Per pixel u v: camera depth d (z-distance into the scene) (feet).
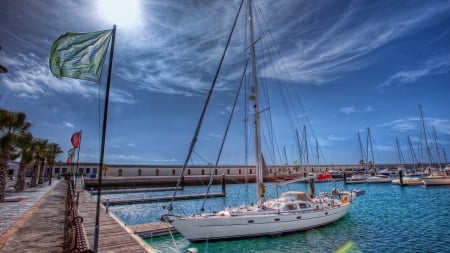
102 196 149.89
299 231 58.59
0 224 43.32
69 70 21.75
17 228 40.63
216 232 51.11
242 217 52.80
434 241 53.01
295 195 65.46
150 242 54.13
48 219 48.62
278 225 55.62
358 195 144.25
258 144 63.62
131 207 109.70
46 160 161.68
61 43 21.97
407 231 61.16
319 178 87.30
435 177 178.60
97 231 19.66
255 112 64.90
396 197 131.75
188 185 231.50
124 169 266.98
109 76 21.80
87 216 56.70
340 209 69.67
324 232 60.34
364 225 67.10
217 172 306.76
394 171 291.99
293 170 223.92
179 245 52.39
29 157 108.68
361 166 375.66
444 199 119.65
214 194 146.61
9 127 77.36
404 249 48.60
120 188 199.72
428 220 73.05
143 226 59.06
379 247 49.98
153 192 177.58
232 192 185.37
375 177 229.66
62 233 38.09
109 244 35.47
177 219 49.73
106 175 255.70
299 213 58.80
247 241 52.80
